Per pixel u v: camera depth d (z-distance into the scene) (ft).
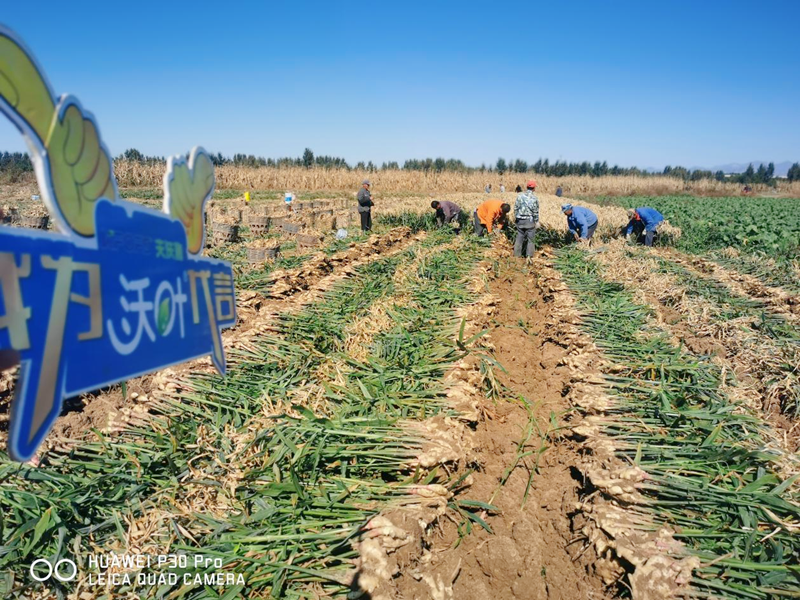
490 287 35.17
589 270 37.86
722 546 11.21
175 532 11.25
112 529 11.53
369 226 56.03
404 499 12.42
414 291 28.73
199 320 7.86
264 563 10.59
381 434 14.43
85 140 5.75
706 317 26.07
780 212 94.32
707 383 18.20
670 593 10.27
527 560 12.42
